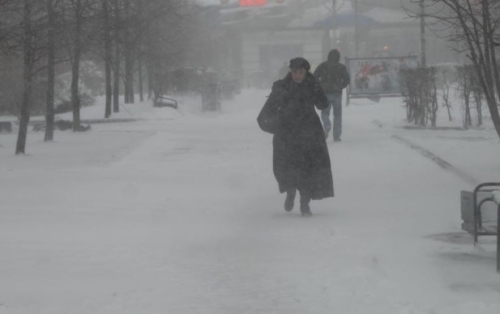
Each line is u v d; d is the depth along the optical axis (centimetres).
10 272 1061
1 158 2670
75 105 3825
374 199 1692
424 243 1211
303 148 1497
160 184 1986
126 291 964
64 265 1103
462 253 1141
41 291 963
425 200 1653
